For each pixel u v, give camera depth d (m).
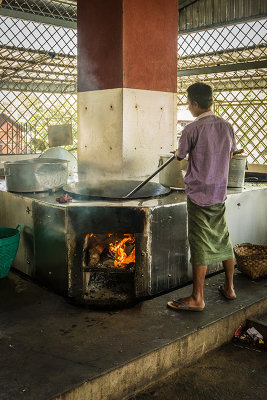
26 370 2.23
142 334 2.66
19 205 3.75
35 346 2.49
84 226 3.21
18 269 3.94
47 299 3.25
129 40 4.12
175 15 4.57
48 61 6.91
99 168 4.52
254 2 6.37
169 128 4.67
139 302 3.19
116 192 3.68
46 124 7.21
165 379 2.57
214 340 2.90
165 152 4.65
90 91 4.48
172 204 3.35
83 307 3.10
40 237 3.51
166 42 4.50
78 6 4.47
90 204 3.27
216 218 2.99
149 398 2.38
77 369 2.24
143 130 4.40
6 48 6.20
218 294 3.37
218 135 2.85
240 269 3.83
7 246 3.55
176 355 2.62
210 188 2.86
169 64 4.57
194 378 2.58
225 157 2.88
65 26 6.58
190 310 3.03
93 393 2.18
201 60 7.36
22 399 1.98
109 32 4.18
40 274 3.58
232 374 2.63
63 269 3.29
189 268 3.62
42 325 2.79
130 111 4.24
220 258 3.07
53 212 3.30
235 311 3.05
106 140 4.39
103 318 2.90
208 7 6.97
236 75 6.76
